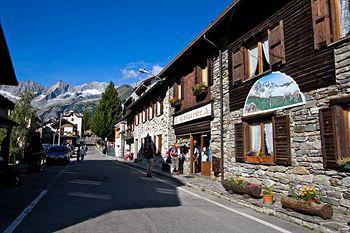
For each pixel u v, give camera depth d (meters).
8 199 9.88
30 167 19.78
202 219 7.54
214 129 15.67
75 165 29.17
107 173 20.05
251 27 12.64
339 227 6.51
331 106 8.49
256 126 12.26
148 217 7.55
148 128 30.52
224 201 10.41
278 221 7.62
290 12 10.45
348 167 7.81
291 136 10.08
